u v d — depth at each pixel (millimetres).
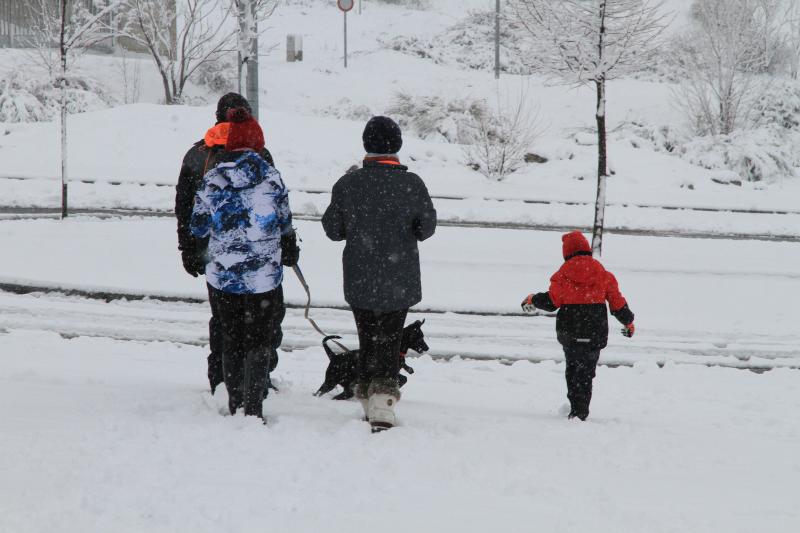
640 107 46188
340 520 5809
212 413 8719
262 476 6645
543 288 19047
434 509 6152
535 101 47562
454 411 10102
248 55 26266
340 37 68750
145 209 26781
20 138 35281
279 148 35406
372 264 8891
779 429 10008
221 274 8383
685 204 31297
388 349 8906
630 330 10539
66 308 15969
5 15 48531
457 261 21188
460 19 74688
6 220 23562
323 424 8617
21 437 7375
